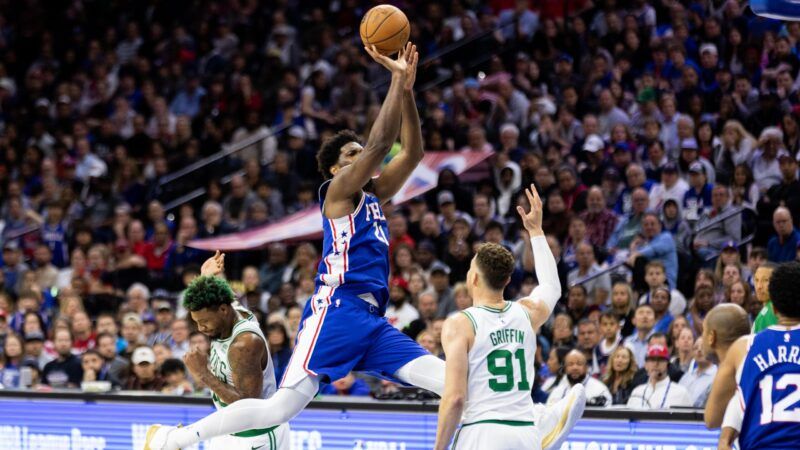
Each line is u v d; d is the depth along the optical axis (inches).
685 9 702.5
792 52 641.0
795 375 234.5
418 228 596.1
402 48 284.5
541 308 277.1
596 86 677.3
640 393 394.0
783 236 508.4
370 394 425.4
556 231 566.3
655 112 627.8
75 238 675.4
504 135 642.2
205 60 840.3
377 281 282.0
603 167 601.6
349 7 853.2
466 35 786.8
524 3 781.9
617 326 445.7
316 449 389.1
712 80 653.9
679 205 553.6
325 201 281.1
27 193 770.2
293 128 707.4
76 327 532.4
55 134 812.6
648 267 477.7
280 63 800.9
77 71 880.9
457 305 493.0
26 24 935.0
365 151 270.1
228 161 738.2
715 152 590.9
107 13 923.4
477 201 580.7
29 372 484.7
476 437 259.1
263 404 276.5
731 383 246.8
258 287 578.6
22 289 605.6
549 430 283.6
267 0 877.8
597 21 732.7
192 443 280.8
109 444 414.6
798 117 605.0
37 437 427.2
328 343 277.4
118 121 816.3
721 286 485.4
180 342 507.5
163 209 700.0
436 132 663.1
